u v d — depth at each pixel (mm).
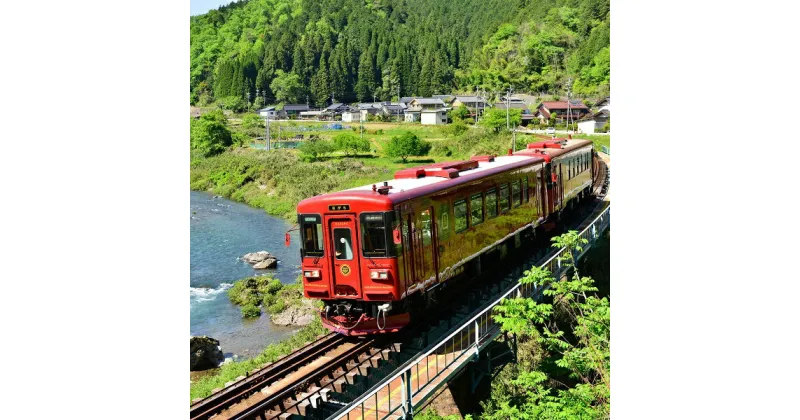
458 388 16109
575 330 13195
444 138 64562
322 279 12523
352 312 12711
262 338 21016
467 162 16406
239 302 24531
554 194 21328
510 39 93375
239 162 52938
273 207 42406
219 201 46625
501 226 16953
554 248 20094
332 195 12383
